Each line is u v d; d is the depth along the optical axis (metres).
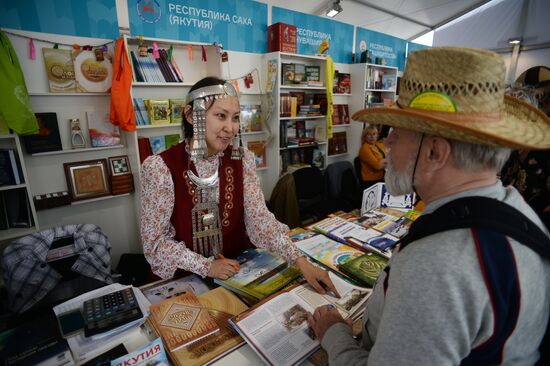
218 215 1.20
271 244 1.17
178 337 0.81
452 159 0.51
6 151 2.32
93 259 2.00
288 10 3.88
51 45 2.46
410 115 0.49
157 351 0.76
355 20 4.77
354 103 4.79
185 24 3.09
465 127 0.45
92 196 2.74
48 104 2.53
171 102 2.96
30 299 1.79
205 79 1.07
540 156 1.57
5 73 2.09
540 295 0.47
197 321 0.86
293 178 3.17
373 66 4.75
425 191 0.56
